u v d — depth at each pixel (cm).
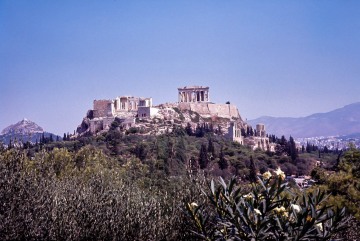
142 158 9006
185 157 8900
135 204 1933
